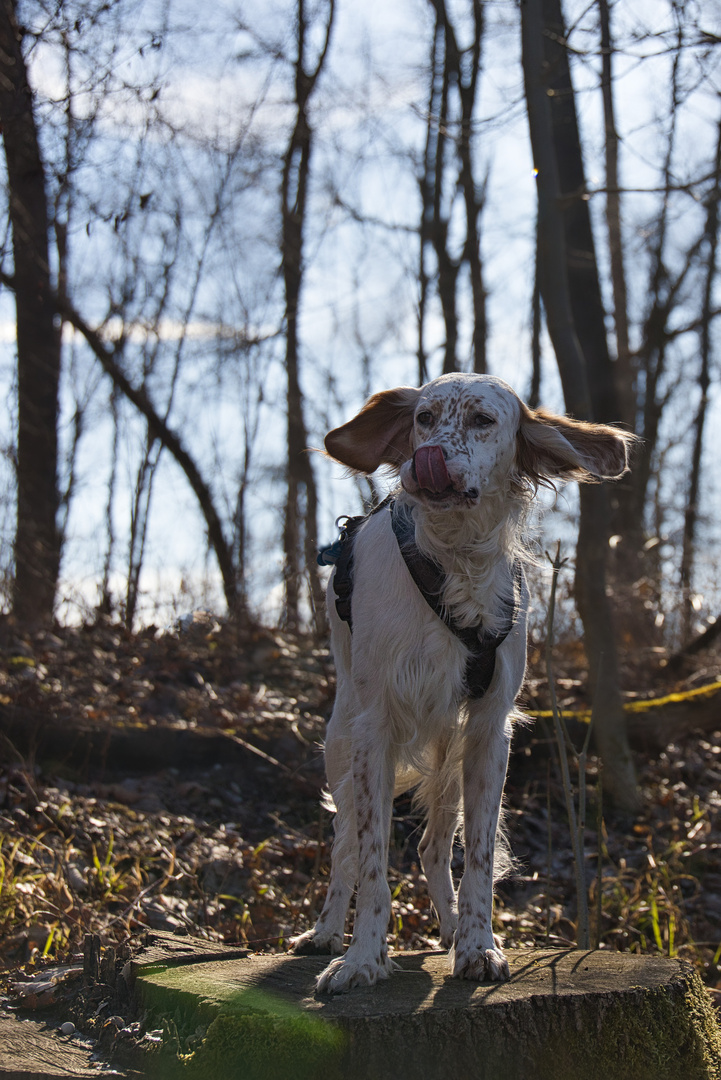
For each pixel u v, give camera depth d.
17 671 6.35
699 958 4.32
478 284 14.16
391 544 3.09
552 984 2.69
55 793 5.06
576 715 6.24
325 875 4.85
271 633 8.11
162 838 4.91
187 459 10.84
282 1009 2.42
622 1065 2.59
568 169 9.98
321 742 6.01
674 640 9.24
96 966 2.89
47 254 9.55
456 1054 2.41
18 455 9.99
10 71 5.56
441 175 14.85
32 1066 2.45
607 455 3.23
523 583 3.26
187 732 5.80
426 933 4.32
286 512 11.83
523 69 6.05
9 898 3.90
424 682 3.01
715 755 6.82
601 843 3.83
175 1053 2.44
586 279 10.34
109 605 8.27
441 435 2.99
